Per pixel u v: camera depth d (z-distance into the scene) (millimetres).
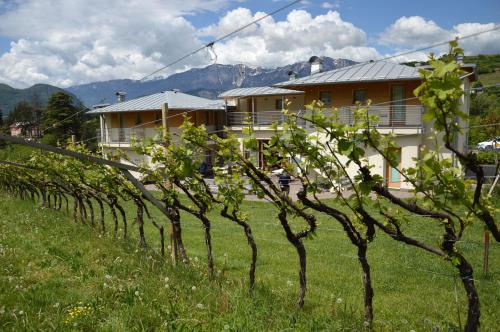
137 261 7316
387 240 10953
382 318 5840
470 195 3590
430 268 8539
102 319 4699
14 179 18453
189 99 34938
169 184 7301
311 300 6191
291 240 5555
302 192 4793
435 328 5121
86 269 6707
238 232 12555
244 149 5664
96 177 9820
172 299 5207
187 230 12891
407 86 23766
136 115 33406
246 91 31312
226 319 4555
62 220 12508
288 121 4395
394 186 21125
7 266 6684
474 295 4027
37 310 4922
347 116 24172
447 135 3064
